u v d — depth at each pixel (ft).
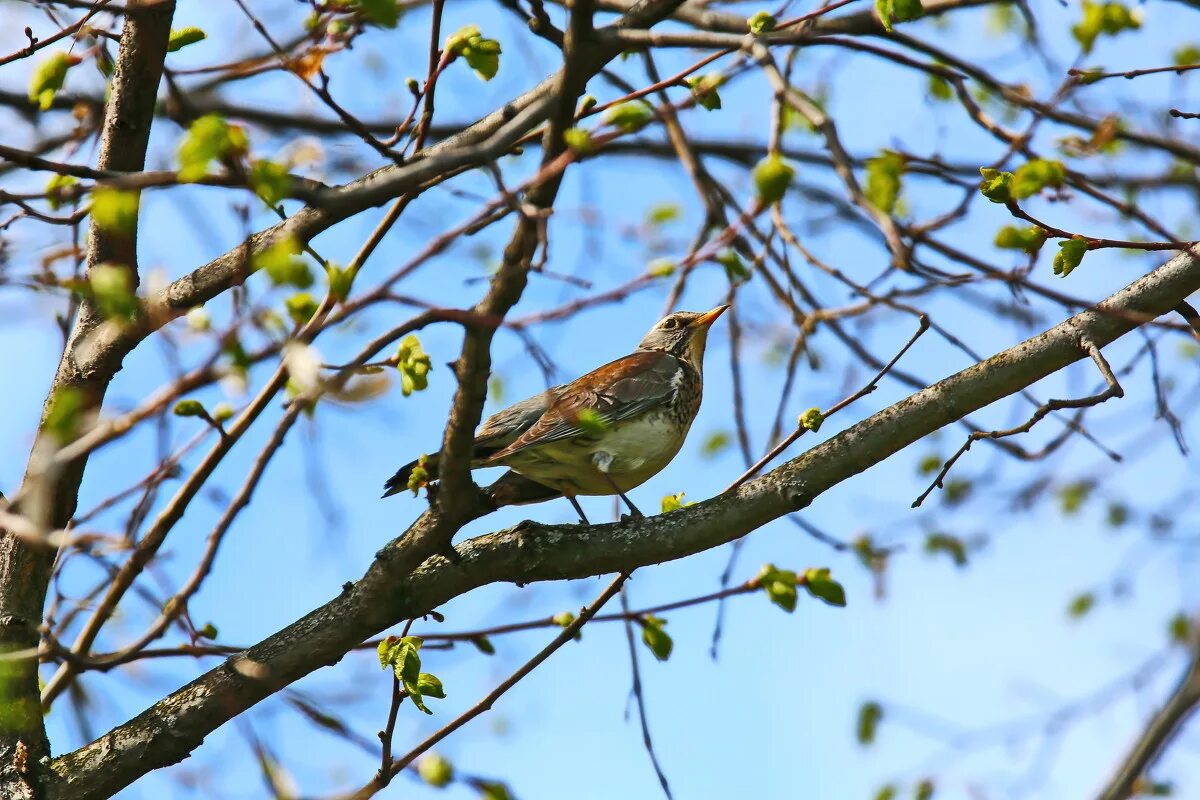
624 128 28.58
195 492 31.65
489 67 32.86
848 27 49.78
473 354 28.17
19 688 32.09
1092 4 39.81
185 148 23.09
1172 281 32.68
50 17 36.09
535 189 27.02
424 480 30.48
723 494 34.40
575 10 26.71
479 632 34.06
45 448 32.81
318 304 29.22
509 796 29.84
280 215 28.30
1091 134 48.08
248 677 33.12
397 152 33.88
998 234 29.60
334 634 33.27
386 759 30.71
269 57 39.93
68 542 25.55
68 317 35.58
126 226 23.68
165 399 22.81
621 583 34.65
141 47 34.30
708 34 28.45
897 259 38.04
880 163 27.84
